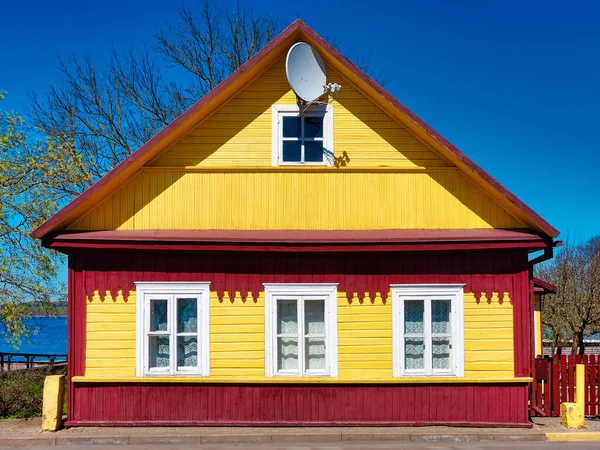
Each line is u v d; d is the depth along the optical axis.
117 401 8.84
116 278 9.02
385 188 9.36
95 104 21.75
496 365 8.88
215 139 9.42
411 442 8.26
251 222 9.26
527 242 8.70
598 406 9.41
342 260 9.08
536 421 9.23
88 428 8.73
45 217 15.23
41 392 11.01
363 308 9.00
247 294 9.05
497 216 9.27
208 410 8.84
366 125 9.51
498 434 8.38
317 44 9.12
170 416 8.82
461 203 9.31
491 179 8.63
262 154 9.42
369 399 8.83
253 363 8.93
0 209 14.82
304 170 9.36
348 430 8.55
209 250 8.82
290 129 9.60
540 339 13.56
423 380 8.79
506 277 9.02
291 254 9.05
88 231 9.11
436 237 8.82
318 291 9.04
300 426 8.77
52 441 8.20
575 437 8.43
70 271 9.01
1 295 14.92
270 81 9.57
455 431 8.50
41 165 15.42
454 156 8.80
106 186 8.92
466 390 8.84
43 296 15.48
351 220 9.29
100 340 8.93
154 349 9.08
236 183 9.33
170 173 9.33
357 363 8.91
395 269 9.06
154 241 8.77
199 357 8.95
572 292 20.34
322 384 8.84
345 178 9.38
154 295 9.02
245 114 9.50
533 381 9.46
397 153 9.45
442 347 9.08
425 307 9.02
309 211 9.30
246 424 8.76
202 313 9.00
